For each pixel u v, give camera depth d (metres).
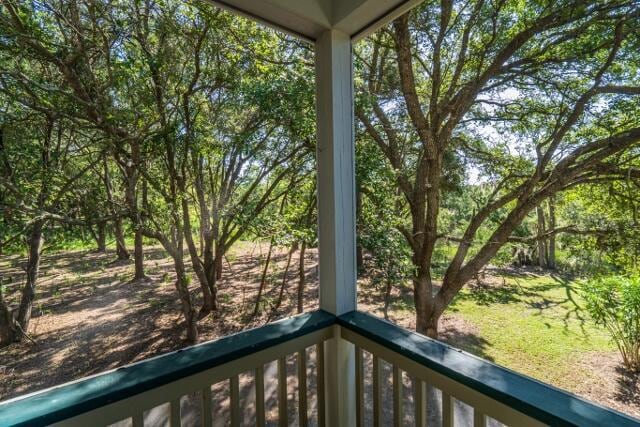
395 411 0.97
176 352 0.92
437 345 0.94
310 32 1.21
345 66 1.23
